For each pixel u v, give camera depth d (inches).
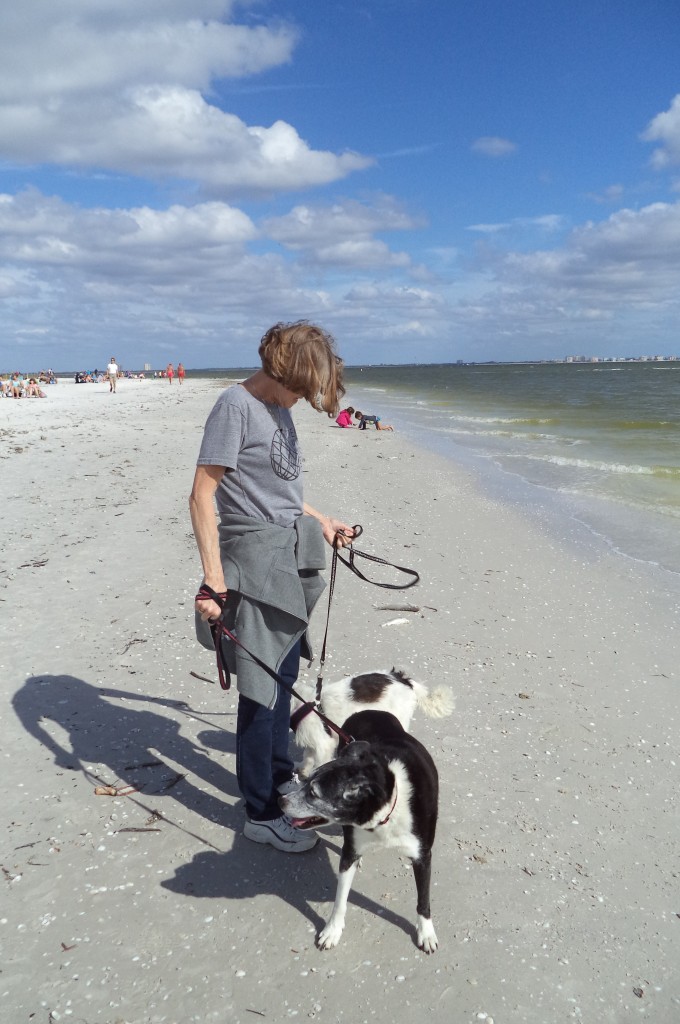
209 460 115.1
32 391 1349.7
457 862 131.6
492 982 107.8
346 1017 101.7
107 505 364.5
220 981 106.4
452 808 146.1
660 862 133.7
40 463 479.5
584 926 118.6
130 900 120.8
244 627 120.7
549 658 217.3
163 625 224.4
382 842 112.0
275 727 135.4
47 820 138.9
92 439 609.6
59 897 120.8
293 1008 102.8
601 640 232.5
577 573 300.0
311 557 126.3
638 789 155.1
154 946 112.0
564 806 148.3
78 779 151.6
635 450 640.4
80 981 105.3
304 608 123.0
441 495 445.1
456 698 189.5
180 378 2130.9
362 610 247.3
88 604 239.1
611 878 129.3
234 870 128.8
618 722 182.2
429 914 114.0
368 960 111.2
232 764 159.3
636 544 342.3
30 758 158.1
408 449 647.8
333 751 140.3
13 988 103.8
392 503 416.5
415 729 174.2
